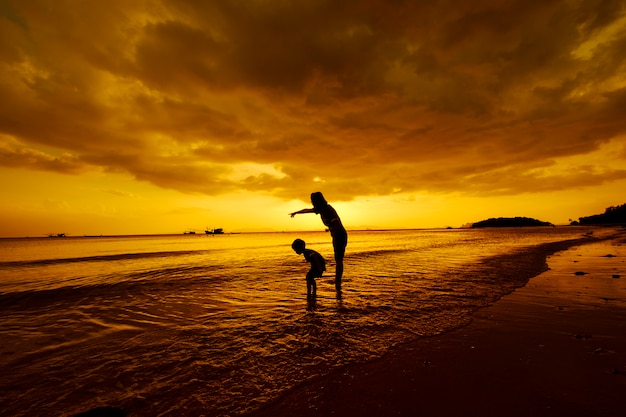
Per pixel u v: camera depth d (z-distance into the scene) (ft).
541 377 9.20
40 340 13.53
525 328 13.73
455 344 12.03
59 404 8.39
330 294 21.97
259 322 15.66
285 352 11.68
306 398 8.36
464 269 33.19
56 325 15.72
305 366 10.41
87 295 22.76
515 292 21.20
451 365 10.19
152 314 17.58
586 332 13.10
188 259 52.90
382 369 10.03
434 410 7.59
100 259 55.52
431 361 10.55
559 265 35.01
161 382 9.51
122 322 16.12
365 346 12.08
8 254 81.00
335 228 23.13
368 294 21.62
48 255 73.15
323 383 9.20
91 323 16.02
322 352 11.57
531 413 7.34
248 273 33.63
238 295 22.34
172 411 7.90
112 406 8.05
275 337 13.37
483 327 13.98
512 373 9.50
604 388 8.47
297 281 28.12
